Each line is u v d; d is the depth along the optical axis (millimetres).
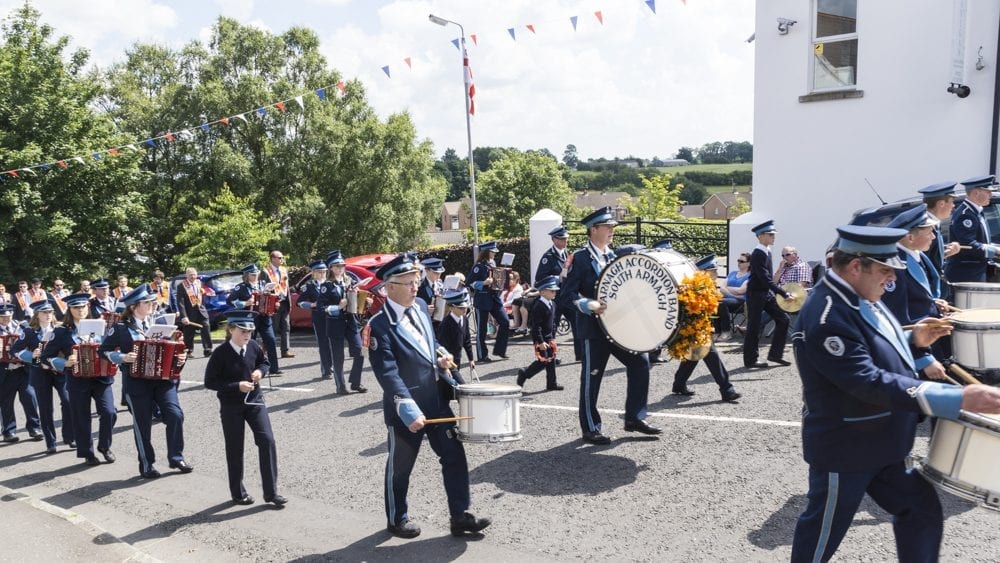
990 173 11992
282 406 10539
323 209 38844
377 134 39969
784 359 10234
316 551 5691
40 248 29656
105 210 31219
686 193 109938
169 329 8008
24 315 22609
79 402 8711
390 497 5734
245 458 8430
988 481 3451
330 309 10797
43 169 28688
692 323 6734
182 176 37750
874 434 3758
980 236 7617
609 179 126875
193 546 6047
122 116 39938
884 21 12805
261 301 12594
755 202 14617
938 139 12461
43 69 30266
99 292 14469
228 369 6730
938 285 6148
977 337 5320
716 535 5289
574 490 6332
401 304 5629
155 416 10430
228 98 38031
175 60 42219
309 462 7949
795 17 13773
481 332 12320
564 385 10148
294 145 38438
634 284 6918
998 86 11750
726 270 15797
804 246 14070
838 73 13531
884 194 13094
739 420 7723
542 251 17297
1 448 10172
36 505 7328
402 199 40812
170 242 38719
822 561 3949
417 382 5566
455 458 5625
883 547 4859
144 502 7254
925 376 4305
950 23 12164
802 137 13914
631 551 5180
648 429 7359
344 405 10281
